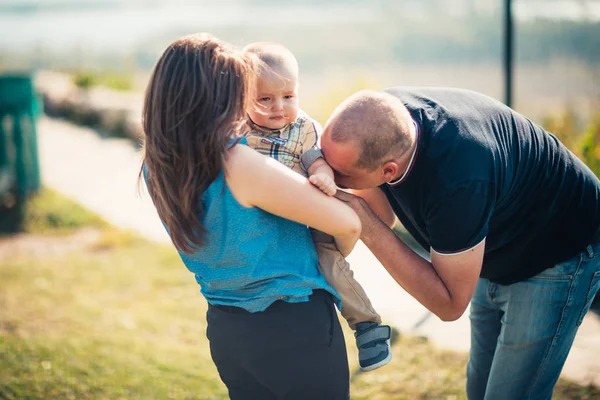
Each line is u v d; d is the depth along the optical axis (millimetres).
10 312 5277
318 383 2246
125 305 5422
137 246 6914
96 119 12250
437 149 2318
